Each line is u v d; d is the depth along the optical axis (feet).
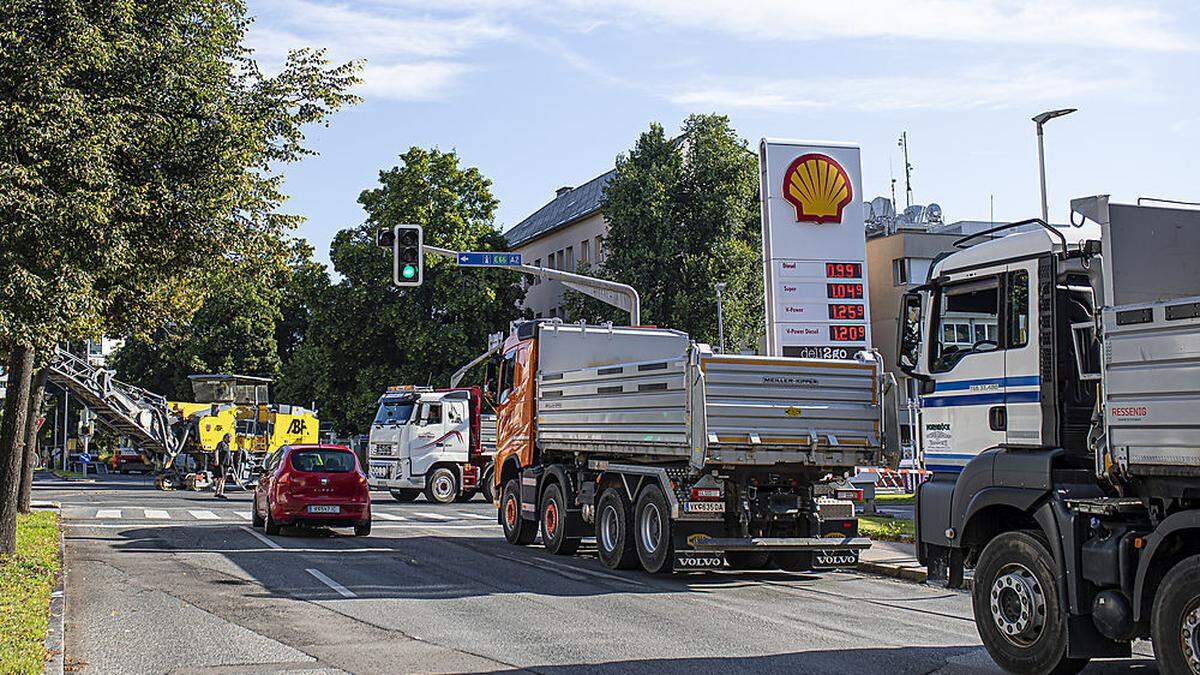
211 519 81.87
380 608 38.24
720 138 162.50
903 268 165.48
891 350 165.48
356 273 162.40
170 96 45.06
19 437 49.47
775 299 75.20
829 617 36.68
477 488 111.04
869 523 65.62
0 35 38.27
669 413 45.80
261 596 41.11
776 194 75.87
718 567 45.42
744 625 34.91
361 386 161.89
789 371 44.83
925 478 33.04
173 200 44.47
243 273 52.08
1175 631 23.35
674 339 63.62
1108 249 26.94
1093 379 27.61
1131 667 29.17
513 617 36.35
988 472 29.58
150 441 136.26
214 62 47.55
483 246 166.09
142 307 54.29
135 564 51.39
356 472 68.39
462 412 110.63
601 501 51.75
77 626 34.45
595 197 207.31
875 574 49.24
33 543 54.13
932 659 29.50
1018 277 30.42
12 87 38.93
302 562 52.49
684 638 32.53
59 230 38.63
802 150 76.54
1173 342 23.65
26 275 38.06
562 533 55.26
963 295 32.35
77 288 39.55
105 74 42.96
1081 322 29.07
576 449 54.85
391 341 165.68
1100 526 26.20
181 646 31.12
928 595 42.39
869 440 45.83
